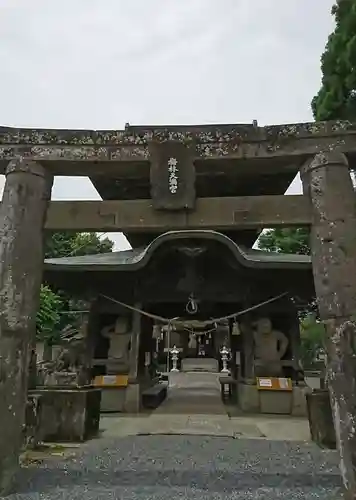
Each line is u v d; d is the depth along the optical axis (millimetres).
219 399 18312
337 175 5832
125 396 14250
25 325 5934
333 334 5336
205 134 6223
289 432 10711
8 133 6457
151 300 15406
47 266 13641
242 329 15656
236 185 12789
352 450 4898
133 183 12438
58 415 9539
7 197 6258
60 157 6320
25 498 5562
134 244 16969
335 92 13984
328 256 5574
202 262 14984
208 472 6918
